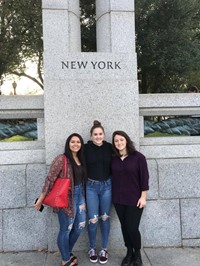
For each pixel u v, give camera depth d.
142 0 12.21
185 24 13.30
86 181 3.71
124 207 3.68
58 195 3.35
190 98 4.51
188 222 4.33
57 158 3.51
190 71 14.55
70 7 4.22
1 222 4.15
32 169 4.16
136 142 4.18
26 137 4.57
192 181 4.33
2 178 4.15
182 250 4.21
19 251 4.16
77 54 4.09
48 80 4.05
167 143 4.51
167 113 4.55
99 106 4.12
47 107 4.06
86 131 4.10
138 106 4.21
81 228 3.69
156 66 13.95
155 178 4.29
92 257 3.86
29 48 15.30
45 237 4.19
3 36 13.73
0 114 4.32
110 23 4.21
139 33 12.88
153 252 4.15
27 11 12.80
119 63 4.16
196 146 4.46
